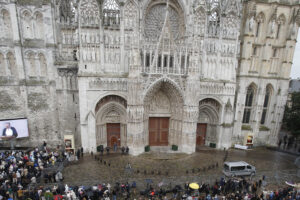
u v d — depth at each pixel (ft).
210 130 154.30
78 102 136.87
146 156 126.41
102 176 100.48
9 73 128.47
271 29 146.10
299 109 160.25
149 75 123.44
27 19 125.39
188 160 124.57
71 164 113.70
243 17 147.54
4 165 92.53
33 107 133.59
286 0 145.18
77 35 123.95
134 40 116.16
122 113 137.08
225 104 146.30
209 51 139.74
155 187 91.04
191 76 127.44
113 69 130.72
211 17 138.21
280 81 157.89
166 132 148.36
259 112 159.43
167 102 142.82
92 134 130.00
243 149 152.56
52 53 130.00
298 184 93.66
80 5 118.52
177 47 128.06
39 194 76.28
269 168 119.44
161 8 136.87
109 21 126.72
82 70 124.88
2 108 130.21
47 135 138.51
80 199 75.92
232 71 145.28
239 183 91.04
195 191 84.94
